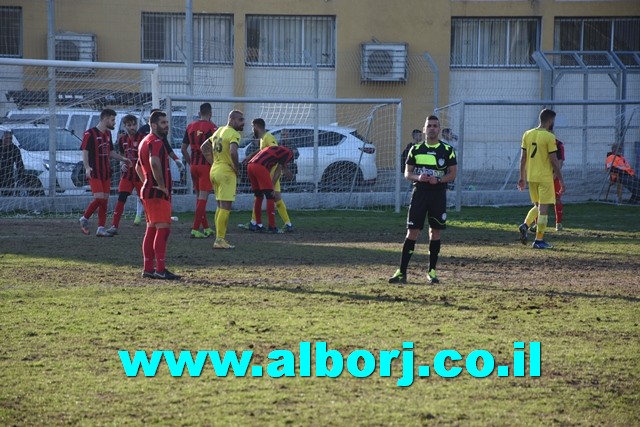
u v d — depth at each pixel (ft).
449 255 93.97
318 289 71.72
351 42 226.58
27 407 41.75
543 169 99.40
